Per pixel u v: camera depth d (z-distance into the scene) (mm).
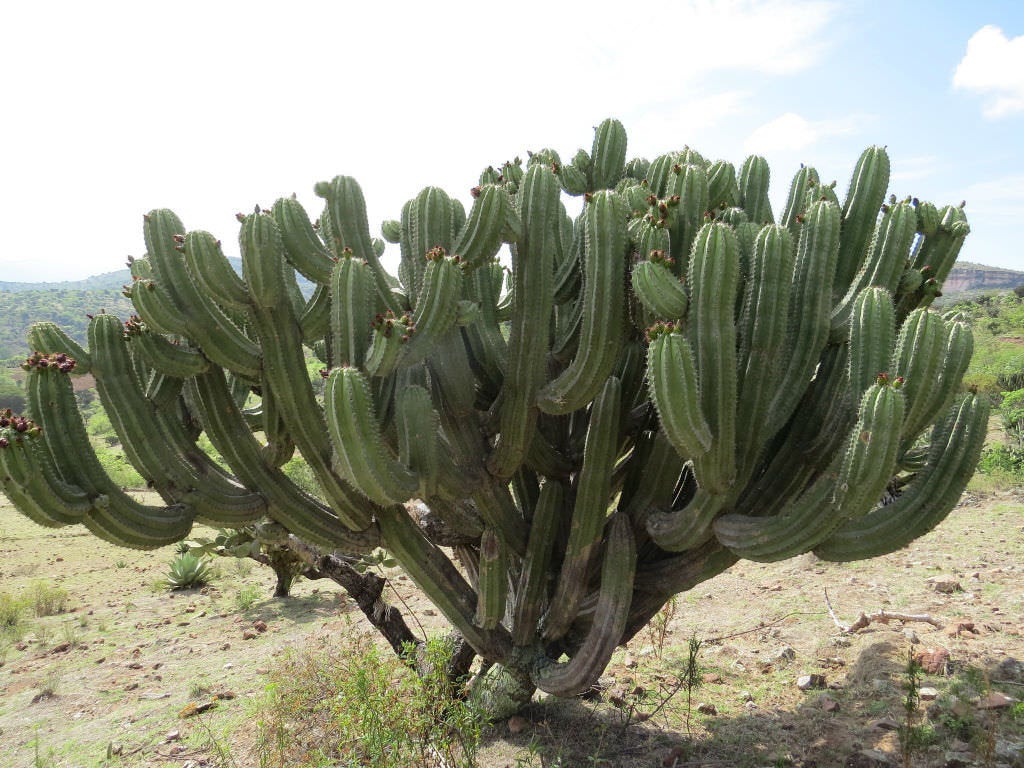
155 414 3713
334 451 3201
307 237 3541
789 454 3574
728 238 2881
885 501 4945
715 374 2939
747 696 4922
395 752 3465
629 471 4109
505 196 3400
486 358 4121
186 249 3260
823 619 6195
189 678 6328
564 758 4215
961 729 4035
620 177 4684
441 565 4223
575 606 4090
